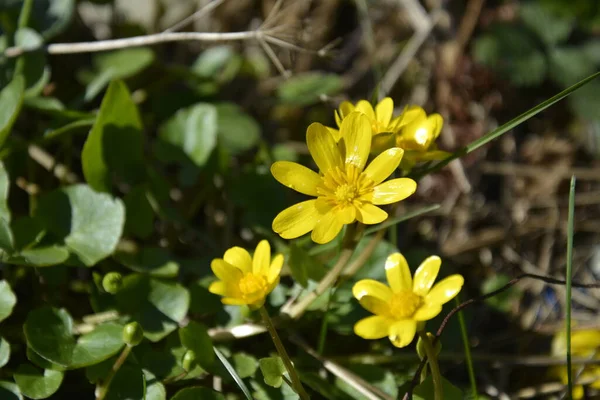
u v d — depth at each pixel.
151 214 0.53
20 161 0.55
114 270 0.53
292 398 0.49
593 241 0.60
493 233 0.59
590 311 0.57
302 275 0.50
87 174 0.52
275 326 0.50
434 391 0.48
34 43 0.55
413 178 0.50
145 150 0.58
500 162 0.62
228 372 0.49
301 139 0.62
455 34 0.64
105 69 0.58
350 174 0.47
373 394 0.50
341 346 0.53
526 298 0.57
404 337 0.45
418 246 0.59
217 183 0.57
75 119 0.54
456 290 0.46
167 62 0.64
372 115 0.49
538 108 0.49
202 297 0.51
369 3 0.67
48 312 0.49
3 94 0.52
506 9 0.65
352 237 0.49
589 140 0.62
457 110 0.63
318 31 0.64
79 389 0.51
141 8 0.65
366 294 0.46
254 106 0.63
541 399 0.53
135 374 0.49
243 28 0.67
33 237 0.51
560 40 0.63
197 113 0.56
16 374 0.48
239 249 0.47
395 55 0.65
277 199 0.55
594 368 0.53
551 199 0.61
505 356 0.52
